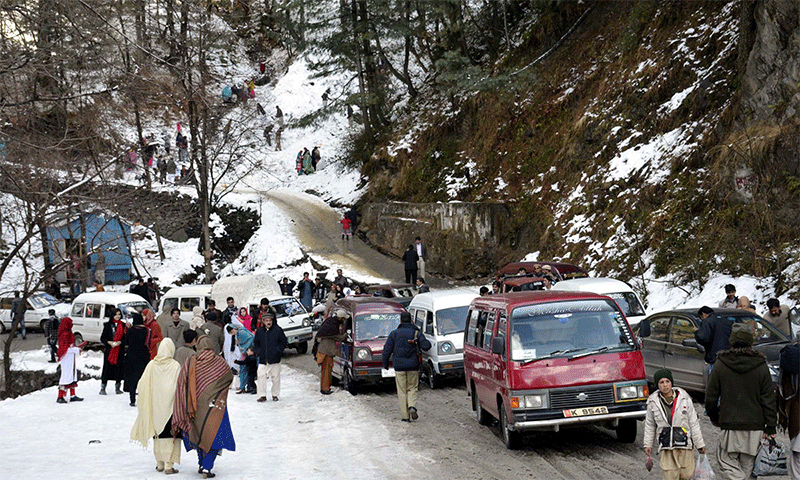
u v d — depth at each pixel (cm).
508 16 4756
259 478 951
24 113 1168
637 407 1019
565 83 3731
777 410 762
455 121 4362
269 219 4678
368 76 4931
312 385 1891
